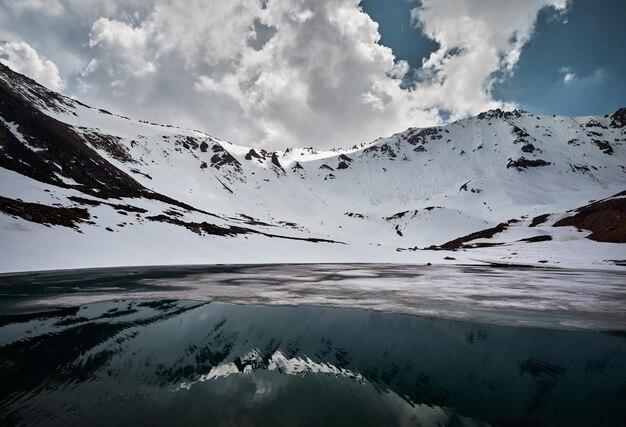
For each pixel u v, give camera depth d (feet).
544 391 23.20
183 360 28.02
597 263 170.30
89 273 93.71
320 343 33.35
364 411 19.90
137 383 23.38
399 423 18.60
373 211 592.60
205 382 23.80
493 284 85.30
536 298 62.85
